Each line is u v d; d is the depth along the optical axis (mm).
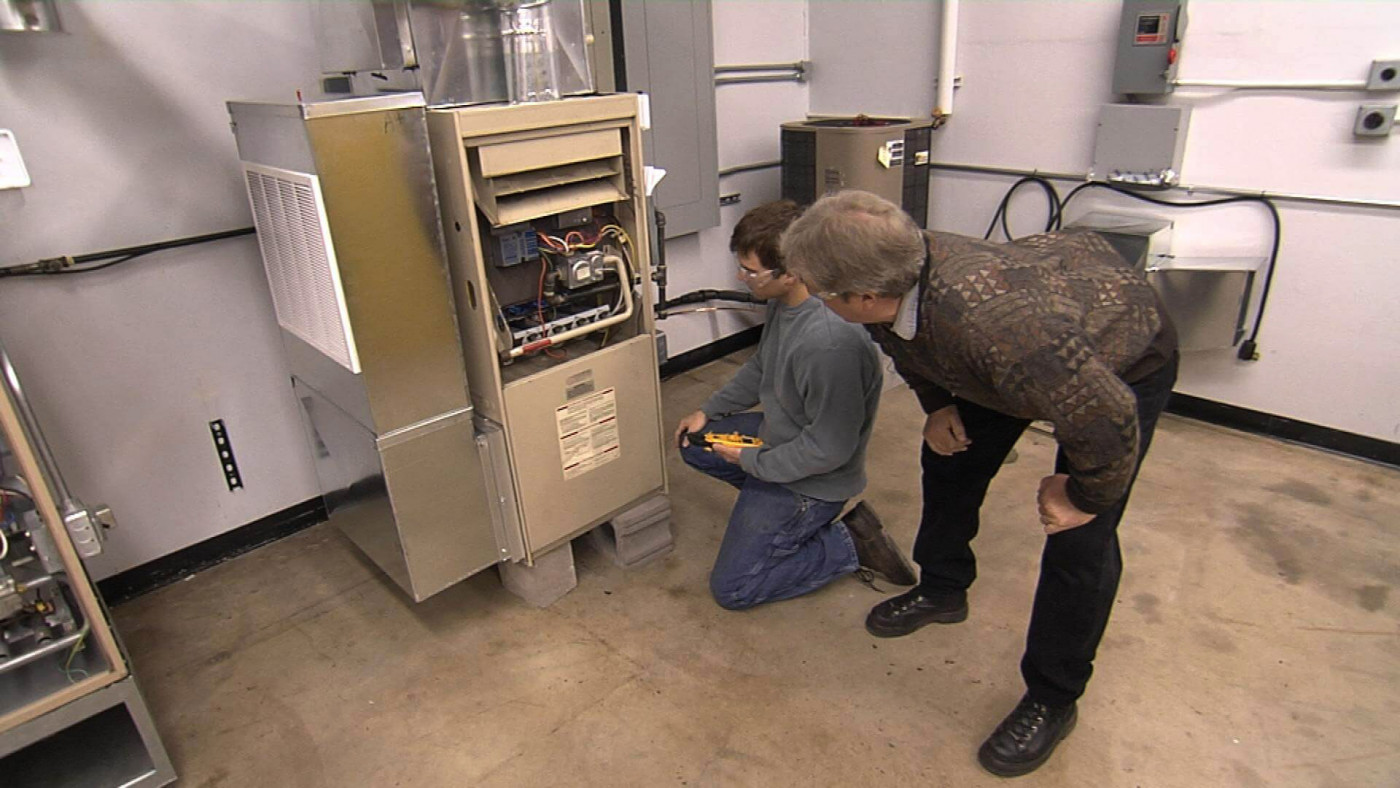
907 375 1597
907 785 1506
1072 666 1461
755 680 1769
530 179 1680
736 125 3260
